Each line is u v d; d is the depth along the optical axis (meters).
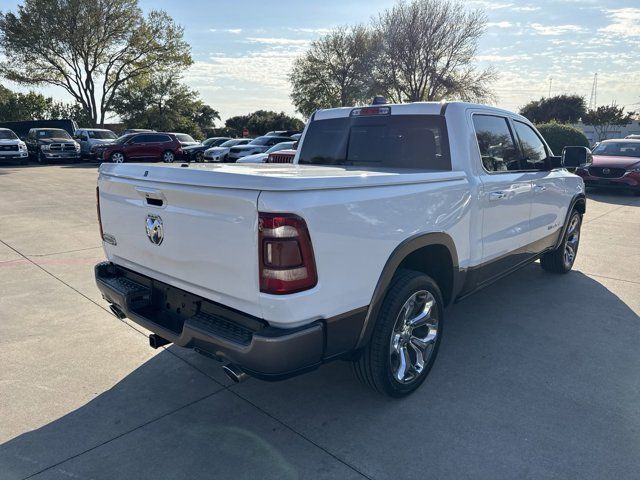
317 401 3.28
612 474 2.57
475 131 3.90
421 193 3.12
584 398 3.29
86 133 27.91
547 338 4.23
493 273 4.24
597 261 6.67
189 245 2.74
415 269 3.61
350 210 2.62
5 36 37.00
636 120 52.34
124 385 3.47
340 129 4.50
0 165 24.48
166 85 49.09
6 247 7.26
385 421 3.04
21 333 4.30
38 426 2.99
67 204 11.33
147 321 3.04
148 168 2.95
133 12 39.34
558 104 69.88
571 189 5.62
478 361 3.81
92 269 6.16
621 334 4.32
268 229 2.34
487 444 2.81
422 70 34.38
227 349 2.53
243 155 21.34
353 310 2.74
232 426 3.00
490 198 3.90
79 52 39.25
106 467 2.63
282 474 2.58
